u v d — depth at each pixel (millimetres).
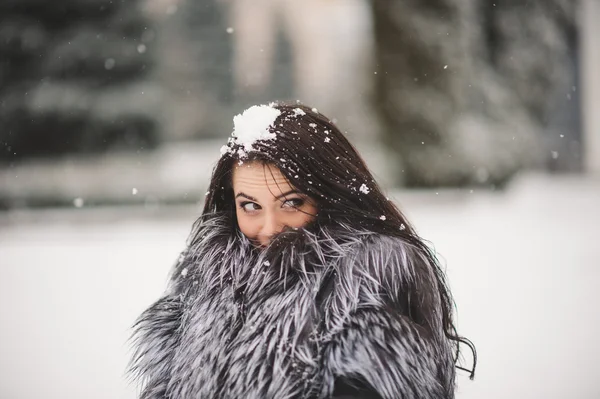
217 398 1245
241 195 1360
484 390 3389
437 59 12641
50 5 13094
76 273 6863
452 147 12680
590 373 3533
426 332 1217
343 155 1403
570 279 5797
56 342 4527
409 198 11906
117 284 6250
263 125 1346
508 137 13055
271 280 1266
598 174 16406
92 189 13016
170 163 14625
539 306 4941
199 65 19453
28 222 11273
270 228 1341
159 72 14289
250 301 1285
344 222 1345
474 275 6043
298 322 1196
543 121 14484
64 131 13195
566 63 15211
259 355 1205
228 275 1362
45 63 13211
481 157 12656
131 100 13305
